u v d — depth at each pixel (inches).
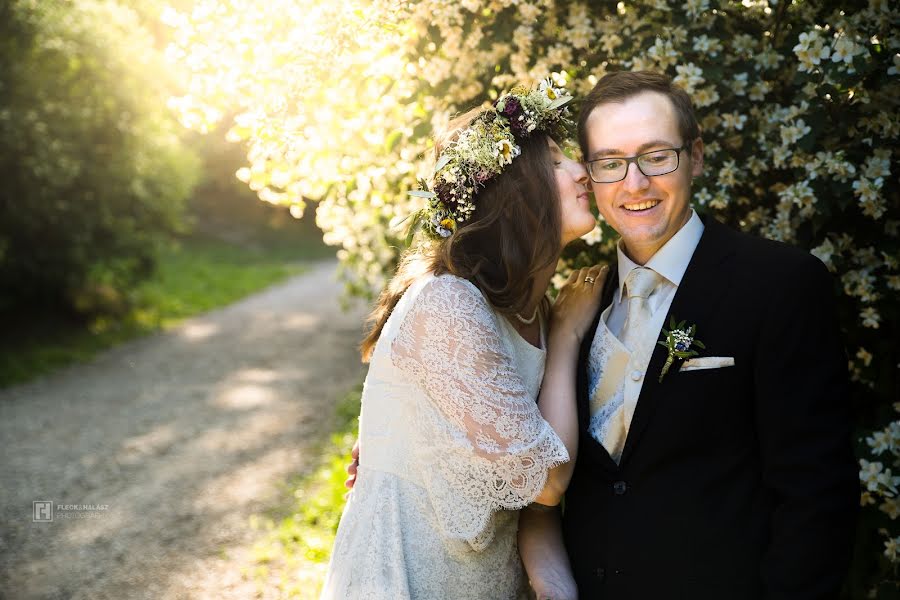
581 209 68.2
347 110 109.1
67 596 138.8
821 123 85.0
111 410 258.5
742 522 61.1
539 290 69.8
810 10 91.7
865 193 83.4
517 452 59.9
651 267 66.7
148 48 370.9
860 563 95.5
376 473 65.5
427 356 62.1
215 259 721.6
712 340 62.6
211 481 193.8
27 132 318.0
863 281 88.7
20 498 183.6
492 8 100.7
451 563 64.5
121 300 414.3
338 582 65.2
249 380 302.7
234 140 108.2
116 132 362.6
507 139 65.8
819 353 59.9
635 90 65.2
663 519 62.5
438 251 67.7
